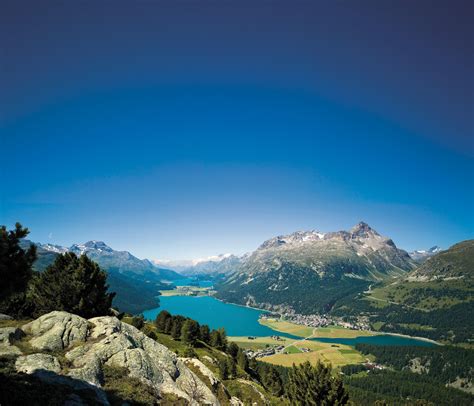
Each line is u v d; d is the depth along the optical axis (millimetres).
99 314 46094
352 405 47344
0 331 30469
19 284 21922
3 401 20281
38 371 25938
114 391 28234
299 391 49031
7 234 21312
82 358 30547
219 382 53406
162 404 30141
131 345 35594
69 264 47312
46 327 33875
